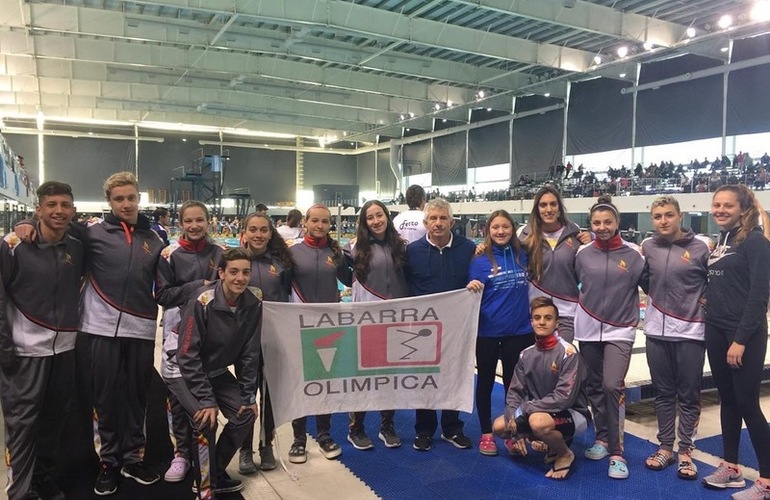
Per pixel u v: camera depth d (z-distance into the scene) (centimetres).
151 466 305
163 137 2850
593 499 273
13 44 1468
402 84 1981
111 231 273
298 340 312
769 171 1282
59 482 287
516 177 2231
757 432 270
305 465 310
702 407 420
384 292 326
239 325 263
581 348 325
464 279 332
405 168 2847
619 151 1836
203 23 1412
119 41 1562
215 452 268
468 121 2472
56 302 254
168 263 284
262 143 3103
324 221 319
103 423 275
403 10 1321
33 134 2591
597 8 1241
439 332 325
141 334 280
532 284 333
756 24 1225
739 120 1498
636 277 312
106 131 2739
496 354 324
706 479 284
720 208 282
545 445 305
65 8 1275
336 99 2180
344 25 1248
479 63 1792
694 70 1603
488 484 288
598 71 1675
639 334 577
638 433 363
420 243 333
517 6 1155
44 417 263
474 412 402
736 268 275
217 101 2178
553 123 2056
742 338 265
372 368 324
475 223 1967
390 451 330
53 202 243
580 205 1620
